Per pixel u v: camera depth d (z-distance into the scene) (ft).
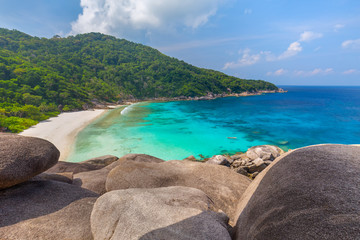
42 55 344.49
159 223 8.89
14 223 11.10
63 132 93.66
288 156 10.00
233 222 12.03
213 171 20.67
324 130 106.32
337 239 4.94
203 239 7.90
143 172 19.19
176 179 18.78
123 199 11.21
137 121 130.11
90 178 22.34
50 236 10.66
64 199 14.14
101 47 534.78
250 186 15.52
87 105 204.33
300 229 5.81
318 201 6.16
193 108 220.43
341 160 7.41
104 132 95.55
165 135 91.81
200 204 11.59
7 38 370.94
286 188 7.68
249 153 57.11
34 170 13.32
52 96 182.19
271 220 7.11
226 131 102.94
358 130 106.22
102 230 9.72
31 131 94.63
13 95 150.82
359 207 5.35
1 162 11.76
